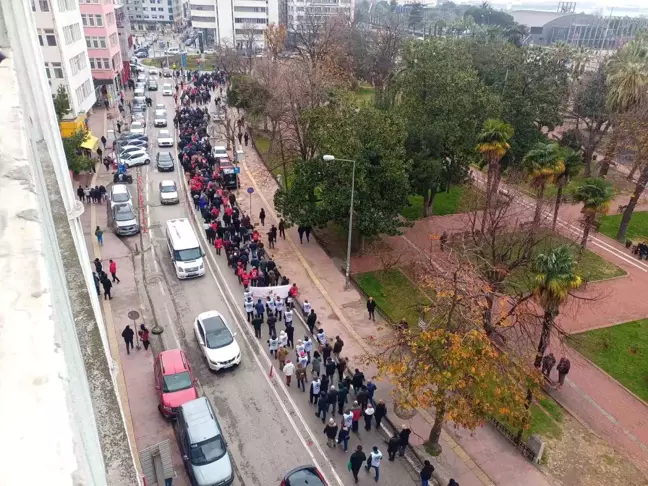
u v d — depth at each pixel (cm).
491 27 9675
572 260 1766
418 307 2253
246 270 2692
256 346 2142
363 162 2577
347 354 2125
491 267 1953
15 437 210
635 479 1617
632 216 3712
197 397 1731
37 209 353
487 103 3219
